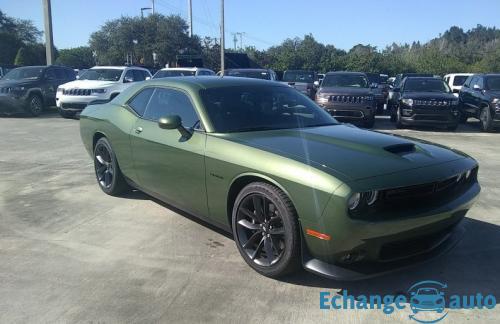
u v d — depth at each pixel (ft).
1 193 20.66
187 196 14.75
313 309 11.03
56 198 19.80
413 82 48.60
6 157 28.89
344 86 47.75
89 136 20.61
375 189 10.59
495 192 21.17
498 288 12.12
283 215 11.60
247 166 12.31
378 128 46.75
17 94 53.11
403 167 11.48
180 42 145.69
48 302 11.33
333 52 199.31
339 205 10.44
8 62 173.17
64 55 201.36
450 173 11.91
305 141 13.07
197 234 15.61
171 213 17.74
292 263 11.77
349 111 44.60
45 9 75.46
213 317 10.66
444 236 12.49
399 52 293.23
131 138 17.08
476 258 13.87
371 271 11.14
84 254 14.08
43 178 23.38
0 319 10.59
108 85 50.80
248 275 12.66
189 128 14.55
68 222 16.85
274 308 11.04
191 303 11.25
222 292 11.77
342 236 10.56
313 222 10.93
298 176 11.19
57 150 31.40
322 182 10.75
